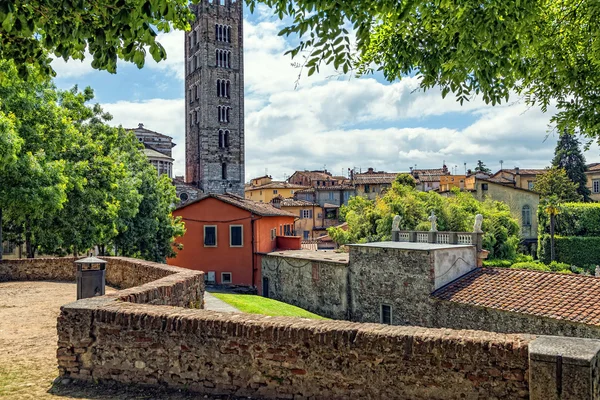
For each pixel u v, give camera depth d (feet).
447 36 27.99
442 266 76.89
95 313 24.95
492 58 26.76
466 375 18.97
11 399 22.66
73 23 23.58
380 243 92.48
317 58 21.95
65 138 78.79
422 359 19.65
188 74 311.06
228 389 22.68
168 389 23.57
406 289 80.02
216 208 128.16
